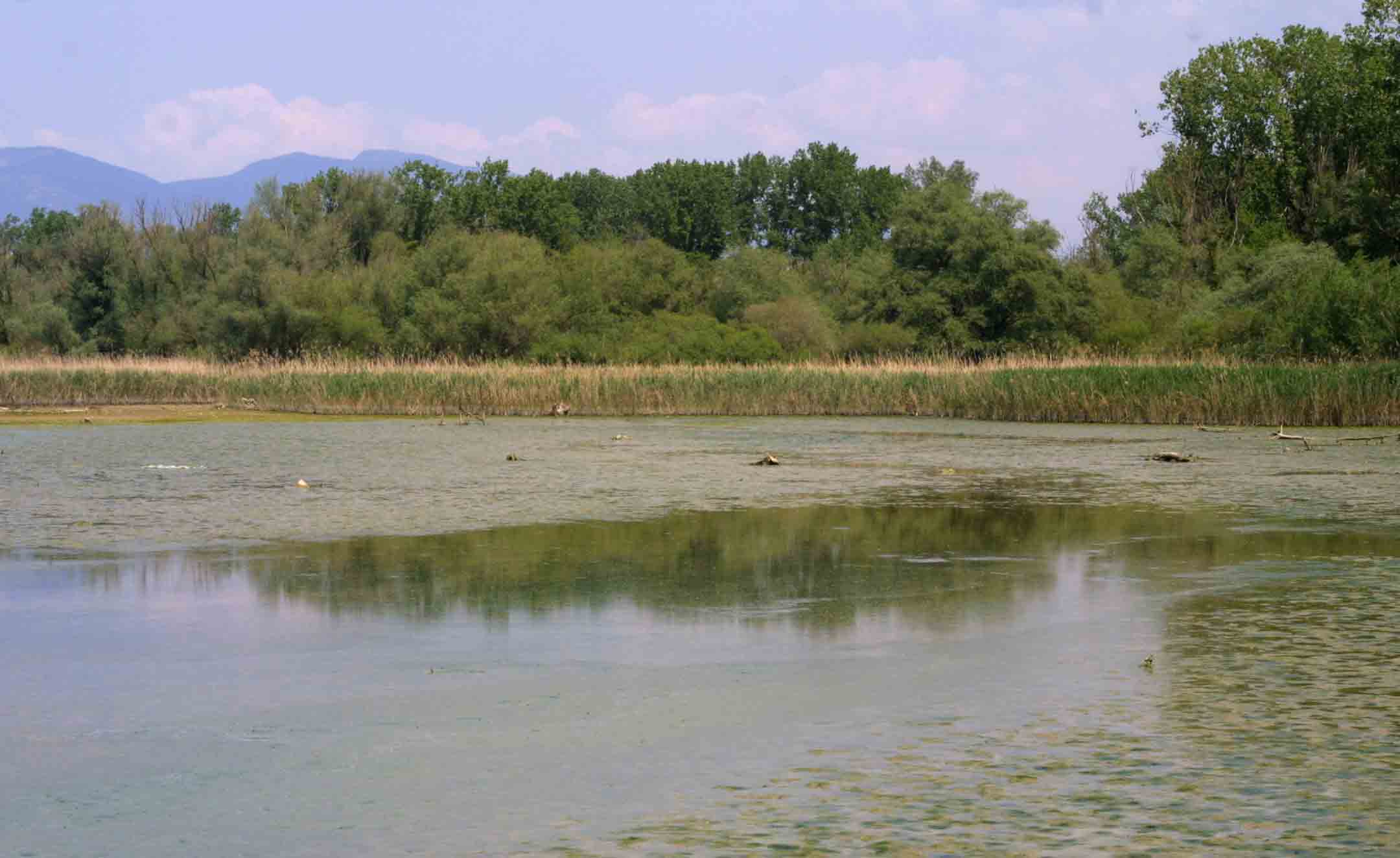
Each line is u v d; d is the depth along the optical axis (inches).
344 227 3853.3
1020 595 544.1
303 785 313.3
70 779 319.0
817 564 621.6
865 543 687.7
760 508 836.0
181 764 329.4
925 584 570.6
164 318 3270.2
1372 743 335.6
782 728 354.3
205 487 947.3
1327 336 2135.8
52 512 802.2
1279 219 3270.2
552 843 274.7
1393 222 2783.0
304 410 2031.3
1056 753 329.7
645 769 321.7
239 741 347.9
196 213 3472.0
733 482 998.4
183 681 408.5
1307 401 1662.2
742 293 3331.7
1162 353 2434.8
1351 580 573.9
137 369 2219.5
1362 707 368.5
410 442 1424.7
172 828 286.8
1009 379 1866.4
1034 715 363.9
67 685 404.8
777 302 3120.1
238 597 538.9
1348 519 781.3
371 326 3024.1
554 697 388.2
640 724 360.2
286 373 2119.8
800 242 5629.9
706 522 767.1
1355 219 2851.9
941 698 383.6
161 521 759.1
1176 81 3412.9
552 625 488.1
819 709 373.1
